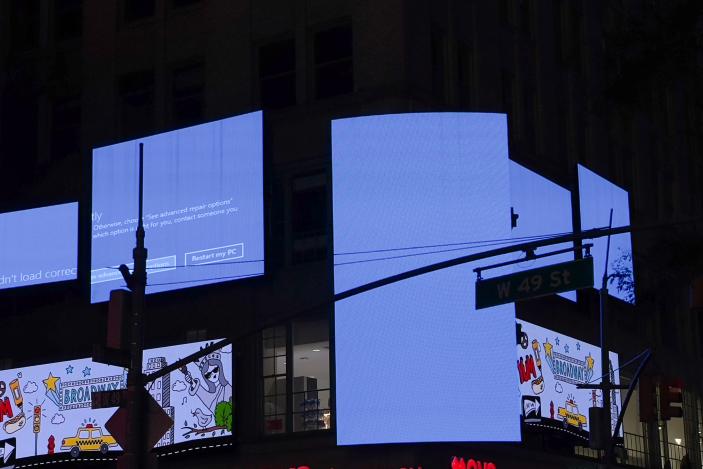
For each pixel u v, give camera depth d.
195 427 41.38
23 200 47.97
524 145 47.94
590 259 23.33
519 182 45.34
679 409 35.47
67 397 44.47
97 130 46.94
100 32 47.94
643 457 53.62
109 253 43.75
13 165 48.50
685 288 58.62
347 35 42.59
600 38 56.53
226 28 44.94
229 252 41.56
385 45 41.59
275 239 42.16
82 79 47.97
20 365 45.94
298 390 40.66
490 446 41.28
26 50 49.78
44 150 48.25
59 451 44.00
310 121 42.41
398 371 38.66
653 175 60.62
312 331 40.88
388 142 40.22
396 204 39.84
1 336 47.53
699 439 60.75
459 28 44.94
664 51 42.72
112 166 44.41
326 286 40.75
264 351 41.69
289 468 40.06
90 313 45.28
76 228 45.34
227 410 40.91
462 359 38.84
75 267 45.00
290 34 43.69
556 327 46.69
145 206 43.38
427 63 42.47
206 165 42.59
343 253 39.69
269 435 40.72
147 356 42.72
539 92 49.97
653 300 56.47
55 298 46.88
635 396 53.88
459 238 39.66
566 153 52.00
